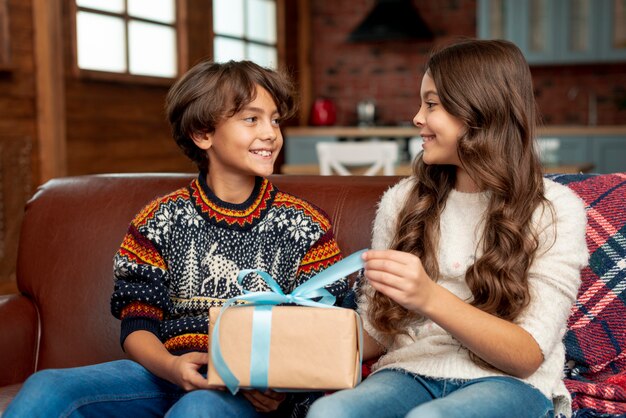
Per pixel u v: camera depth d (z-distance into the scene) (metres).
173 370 1.31
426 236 1.46
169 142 5.12
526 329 1.29
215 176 1.57
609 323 1.53
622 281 1.54
